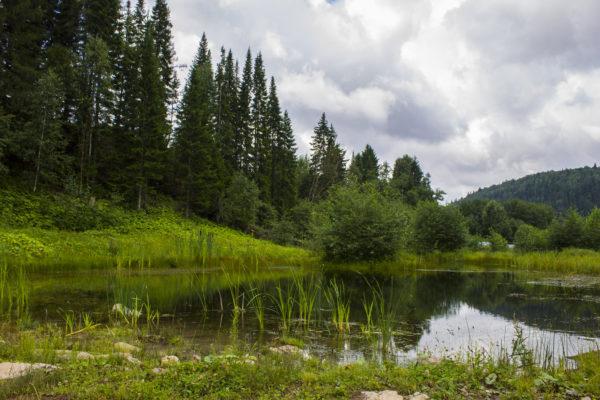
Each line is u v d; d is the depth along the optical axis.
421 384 5.27
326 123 75.25
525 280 19.67
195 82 41.44
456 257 31.47
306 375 5.48
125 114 35.06
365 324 10.17
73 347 6.88
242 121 55.38
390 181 68.12
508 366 6.25
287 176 60.12
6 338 7.31
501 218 100.56
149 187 36.25
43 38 31.20
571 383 5.36
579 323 10.51
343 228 24.92
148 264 19.67
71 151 33.56
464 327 10.00
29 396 4.54
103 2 34.22
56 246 20.06
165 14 49.28
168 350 7.12
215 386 4.97
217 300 12.73
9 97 27.38
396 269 24.23
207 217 44.69
